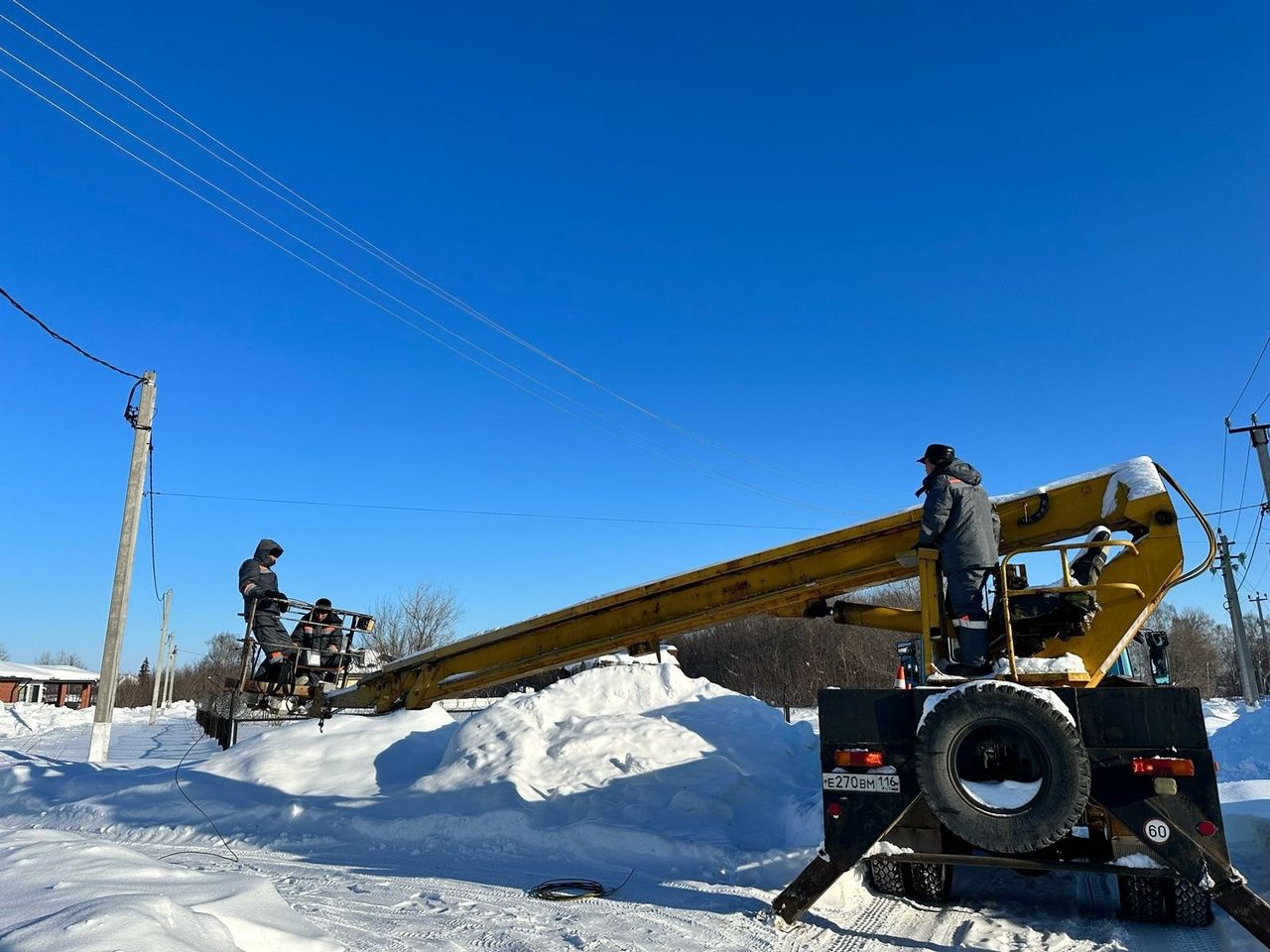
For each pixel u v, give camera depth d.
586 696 11.81
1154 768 4.76
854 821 5.35
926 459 6.15
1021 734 4.95
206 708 21.95
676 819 8.73
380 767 10.98
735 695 12.12
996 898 5.96
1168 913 5.20
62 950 3.16
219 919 3.97
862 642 43.16
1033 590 5.55
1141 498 6.05
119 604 16.11
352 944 4.94
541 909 5.86
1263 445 31.81
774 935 5.21
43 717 38.53
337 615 10.12
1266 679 66.94
